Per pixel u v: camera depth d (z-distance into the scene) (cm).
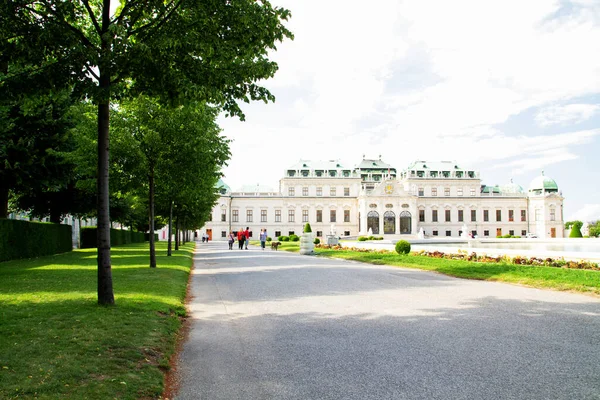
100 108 1014
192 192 2572
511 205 10819
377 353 738
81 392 530
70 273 1773
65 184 3030
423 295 1334
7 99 984
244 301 1299
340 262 2758
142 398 547
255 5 998
